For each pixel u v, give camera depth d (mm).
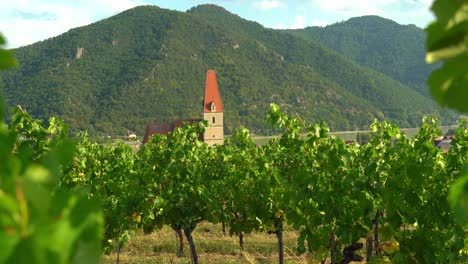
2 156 782
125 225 13797
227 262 17812
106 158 18000
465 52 685
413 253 7379
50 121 9672
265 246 19531
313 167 8898
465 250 7418
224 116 175000
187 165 14453
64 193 724
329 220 8180
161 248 20422
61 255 681
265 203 13336
